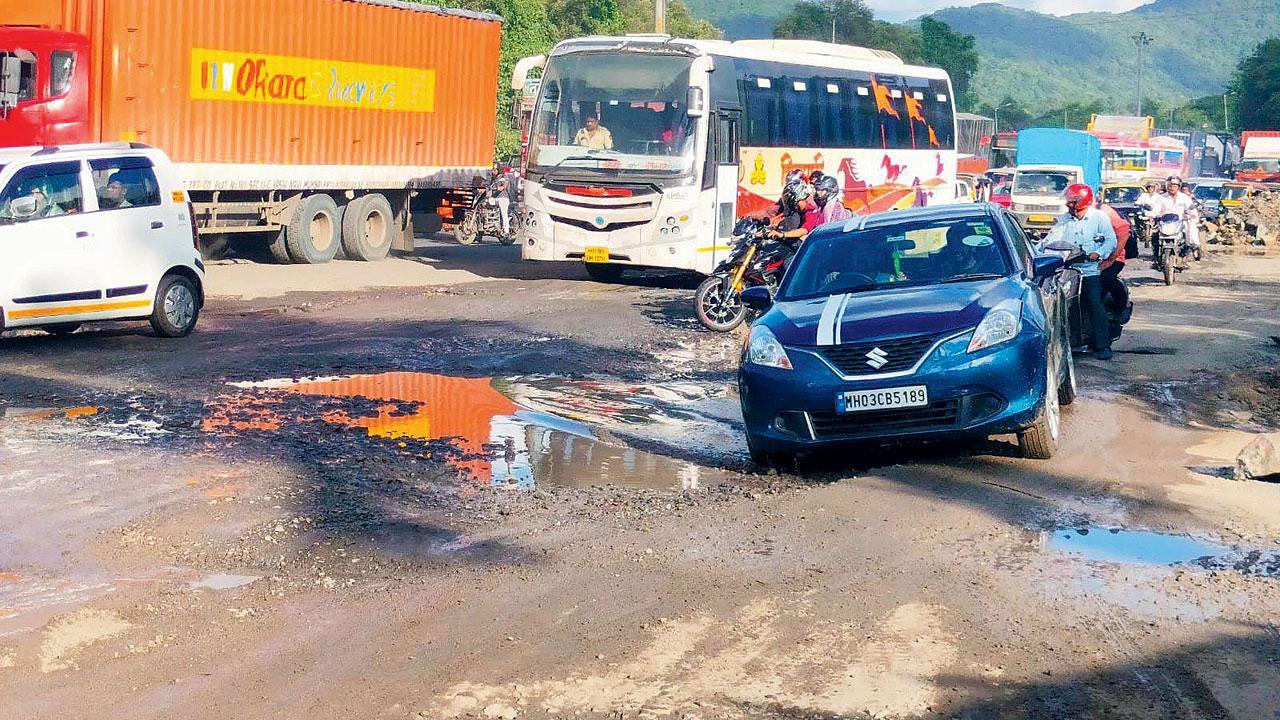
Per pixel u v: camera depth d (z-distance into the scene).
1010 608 5.48
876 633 5.20
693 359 13.30
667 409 10.53
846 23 141.75
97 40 20.02
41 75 19.36
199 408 10.09
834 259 9.26
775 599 5.63
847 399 7.99
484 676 4.79
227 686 4.72
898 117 25.77
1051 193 38.06
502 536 6.71
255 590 5.84
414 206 27.31
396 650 5.07
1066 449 8.66
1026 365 8.00
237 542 6.59
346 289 20.02
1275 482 7.75
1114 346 14.13
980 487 7.59
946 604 5.55
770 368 8.23
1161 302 19.53
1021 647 5.04
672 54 20.16
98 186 13.39
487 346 13.88
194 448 8.68
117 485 7.67
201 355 12.86
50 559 6.30
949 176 28.00
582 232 20.38
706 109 20.03
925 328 8.06
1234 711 4.45
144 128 20.56
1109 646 5.05
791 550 6.37
